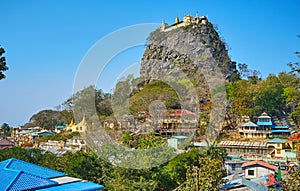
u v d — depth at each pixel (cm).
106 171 1980
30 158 2303
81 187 1334
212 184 1817
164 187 1959
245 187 2083
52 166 2197
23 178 1295
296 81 2478
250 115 5209
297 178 1288
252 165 2853
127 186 1830
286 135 4828
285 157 3753
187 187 1772
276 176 2402
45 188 1285
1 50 2281
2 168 1391
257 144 4253
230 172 2855
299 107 4906
